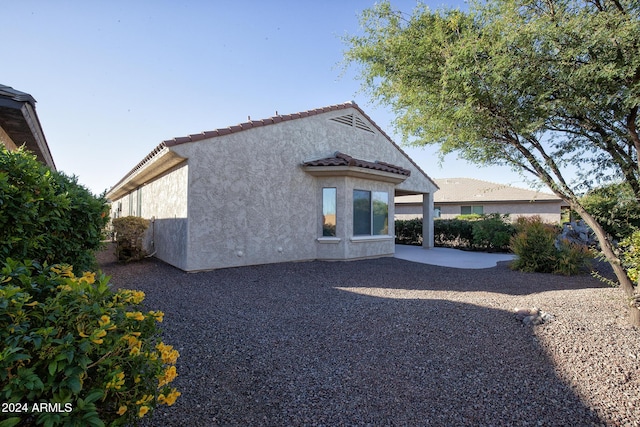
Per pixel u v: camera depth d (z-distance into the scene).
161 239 12.05
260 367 3.79
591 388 3.25
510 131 5.11
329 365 3.83
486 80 4.56
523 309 5.05
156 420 2.76
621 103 4.27
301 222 11.80
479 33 4.97
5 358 1.49
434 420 2.86
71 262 4.43
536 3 4.82
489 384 3.38
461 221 19.19
